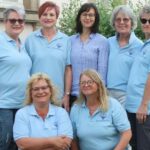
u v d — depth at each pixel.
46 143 5.30
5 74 5.68
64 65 6.20
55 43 6.14
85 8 6.26
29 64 5.91
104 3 11.52
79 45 6.27
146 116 5.76
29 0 12.15
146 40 5.93
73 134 5.64
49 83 5.50
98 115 5.50
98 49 6.23
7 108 5.72
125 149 5.65
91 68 6.18
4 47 5.70
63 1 12.14
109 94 6.06
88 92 5.46
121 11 6.10
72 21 11.12
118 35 6.26
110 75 6.18
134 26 6.18
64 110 5.62
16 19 5.79
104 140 5.50
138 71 5.88
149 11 5.82
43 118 5.50
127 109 6.02
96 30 6.35
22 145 5.36
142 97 5.80
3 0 11.34
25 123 5.43
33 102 5.55
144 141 5.83
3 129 5.69
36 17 12.16
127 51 6.11
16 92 5.74
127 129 5.52
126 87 6.10
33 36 6.20
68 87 6.25
